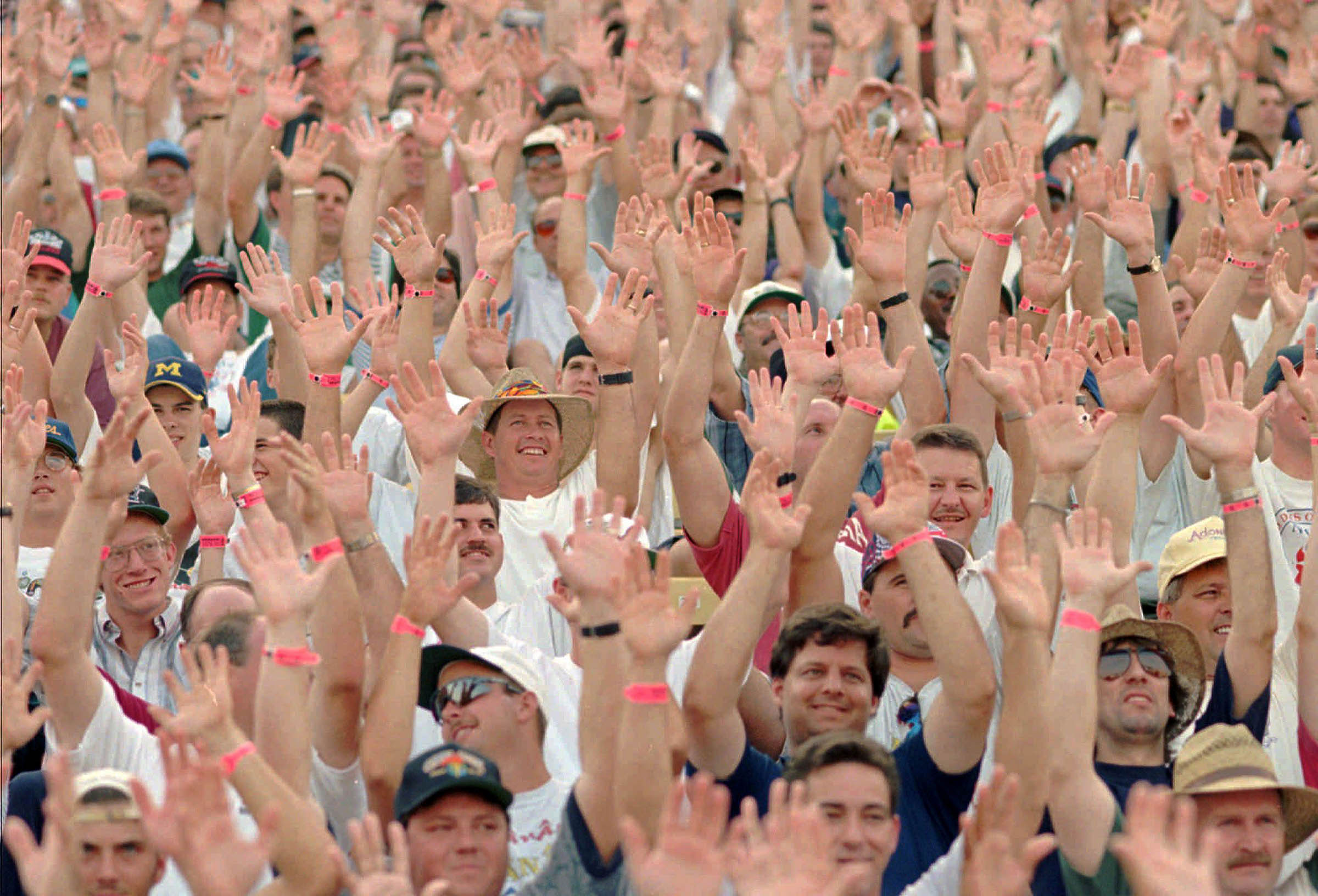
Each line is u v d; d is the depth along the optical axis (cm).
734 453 2636
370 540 1742
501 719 1673
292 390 2466
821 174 3356
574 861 1527
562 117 3381
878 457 2581
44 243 2698
